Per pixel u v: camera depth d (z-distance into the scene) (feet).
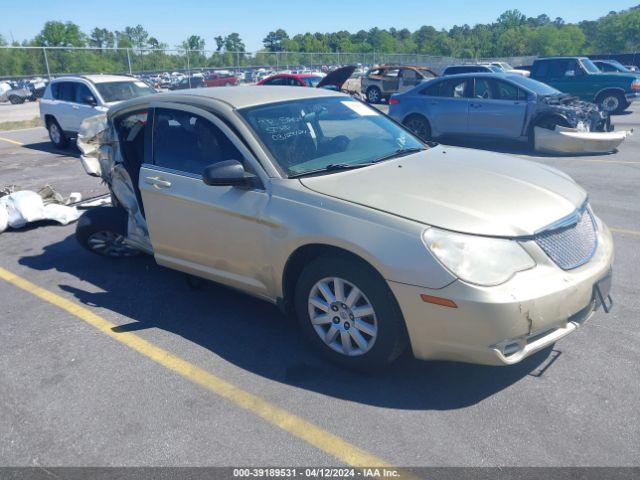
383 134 14.01
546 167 12.92
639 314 12.73
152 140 13.64
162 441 9.18
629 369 10.57
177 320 13.46
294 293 11.53
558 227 9.73
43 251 18.98
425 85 39.75
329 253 10.37
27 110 74.90
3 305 14.78
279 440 9.09
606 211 21.21
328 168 11.58
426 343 9.43
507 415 9.42
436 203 9.86
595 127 35.58
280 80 67.10
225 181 11.04
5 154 40.19
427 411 9.62
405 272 9.16
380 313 9.75
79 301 14.79
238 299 14.48
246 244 11.59
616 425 9.05
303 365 11.27
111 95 38.68
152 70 88.28
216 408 9.98
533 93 34.99
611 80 56.59
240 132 11.87
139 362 11.62
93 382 10.96
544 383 10.25
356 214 9.86
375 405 9.85
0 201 21.74
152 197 13.39
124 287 15.60
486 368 10.82
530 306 8.78
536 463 8.33
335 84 31.30
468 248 9.00
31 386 10.93
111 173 15.92
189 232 12.79
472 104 37.04
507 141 36.40
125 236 16.31
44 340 12.75
